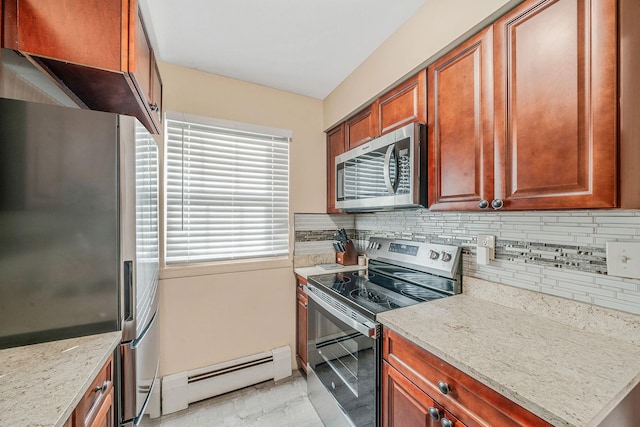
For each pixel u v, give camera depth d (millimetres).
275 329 2180
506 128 1019
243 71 1947
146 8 1334
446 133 1266
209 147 1976
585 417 580
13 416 568
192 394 1813
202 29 1504
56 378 699
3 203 858
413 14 1405
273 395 1914
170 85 1843
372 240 2152
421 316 1162
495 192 1055
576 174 822
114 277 958
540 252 1162
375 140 1615
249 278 2084
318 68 1911
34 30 843
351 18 1432
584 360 807
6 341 861
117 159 962
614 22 750
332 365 1578
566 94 843
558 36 863
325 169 2438
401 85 1548
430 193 1353
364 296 1485
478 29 1113
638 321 888
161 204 1816
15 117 868
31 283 882
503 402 716
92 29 903
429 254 1612
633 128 760
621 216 938
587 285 1020
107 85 1068
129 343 981
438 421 896
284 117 2244
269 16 1410
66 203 912
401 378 1073
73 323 919
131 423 984
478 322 1096
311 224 2367
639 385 728
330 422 1570
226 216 2037
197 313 1902
